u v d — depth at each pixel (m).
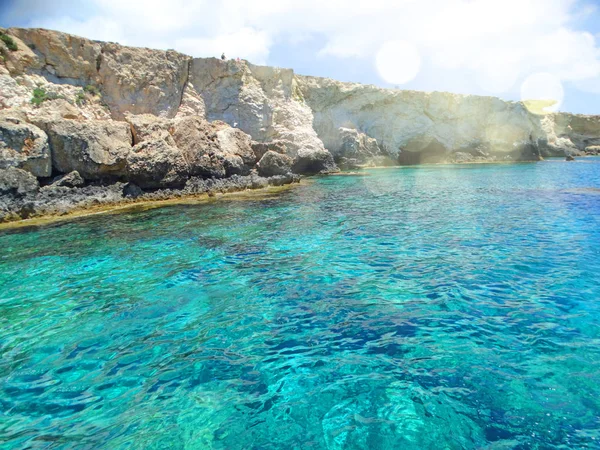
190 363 5.41
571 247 9.88
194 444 3.94
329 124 38.22
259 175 25.89
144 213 15.90
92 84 24.95
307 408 4.42
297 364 5.30
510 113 45.38
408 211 15.49
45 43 23.08
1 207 14.81
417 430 4.00
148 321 6.68
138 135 20.55
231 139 25.48
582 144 57.00
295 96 35.94
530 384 4.62
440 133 43.06
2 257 10.35
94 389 4.91
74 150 17.47
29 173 15.99
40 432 4.17
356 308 6.90
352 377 4.95
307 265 9.27
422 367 5.07
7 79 20.70
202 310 7.04
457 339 5.72
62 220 14.84
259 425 4.19
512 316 6.34
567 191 19.52
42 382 5.07
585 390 4.47
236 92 30.52
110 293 7.89
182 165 20.47
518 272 8.27
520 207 15.59
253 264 9.44
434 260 9.30
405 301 7.09
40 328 6.51
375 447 3.81
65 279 8.70
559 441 3.77
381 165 39.94
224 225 13.58
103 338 6.15
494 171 32.38
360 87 39.44
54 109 19.67
